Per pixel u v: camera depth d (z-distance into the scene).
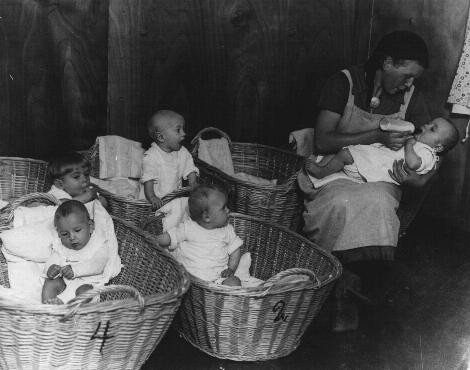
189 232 3.03
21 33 3.47
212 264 3.02
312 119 4.41
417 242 3.98
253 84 4.15
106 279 2.89
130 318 2.28
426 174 3.29
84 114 3.75
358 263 3.62
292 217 3.52
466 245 3.99
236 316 2.55
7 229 2.93
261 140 4.29
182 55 3.90
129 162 3.66
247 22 4.01
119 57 3.75
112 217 3.01
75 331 2.21
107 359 2.35
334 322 3.00
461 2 3.85
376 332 3.05
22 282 2.84
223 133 3.93
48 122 3.67
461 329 3.13
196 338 2.74
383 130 3.21
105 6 3.62
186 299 2.62
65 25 3.55
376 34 4.40
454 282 3.57
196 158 3.66
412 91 3.36
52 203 3.02
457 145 4.10
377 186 3.13
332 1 4.24
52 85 3.62
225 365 2.69
